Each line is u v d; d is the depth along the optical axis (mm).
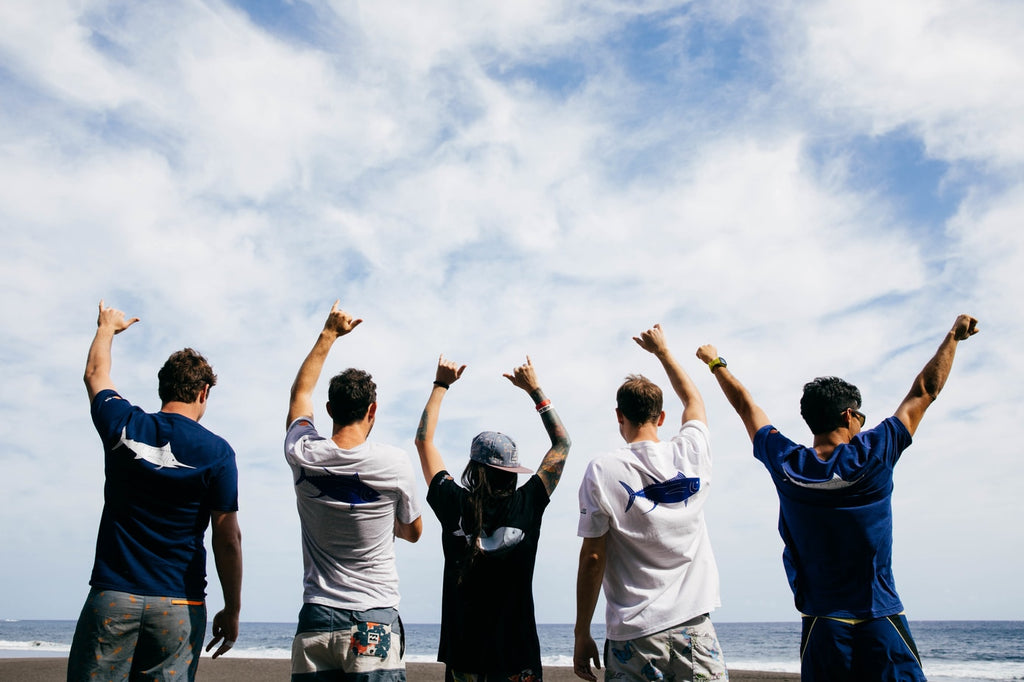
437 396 3771
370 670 3205
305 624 3248
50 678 12008
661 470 3287
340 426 3547
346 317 3906
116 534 3117
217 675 13602
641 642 3129
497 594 3205
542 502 3412
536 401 3676
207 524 3361
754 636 72625
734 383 3652
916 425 3254
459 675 3172
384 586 3373
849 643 2984
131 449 3174
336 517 3307
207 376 3578
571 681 12711
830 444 3328
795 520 3201
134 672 3104
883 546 3068
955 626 98562
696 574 3250
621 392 3529
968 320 3344
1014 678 24281
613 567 3340
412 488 3498
